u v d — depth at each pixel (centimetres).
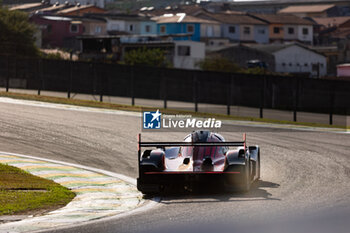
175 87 16875
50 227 3272
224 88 16725
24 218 3569
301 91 16138
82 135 7994
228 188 4300
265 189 4534
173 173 4272
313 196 4162
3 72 17500
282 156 6494
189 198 4219
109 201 4206
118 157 6456
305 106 16188
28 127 8606
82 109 11519
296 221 3275
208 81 16838
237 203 3903
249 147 4984
